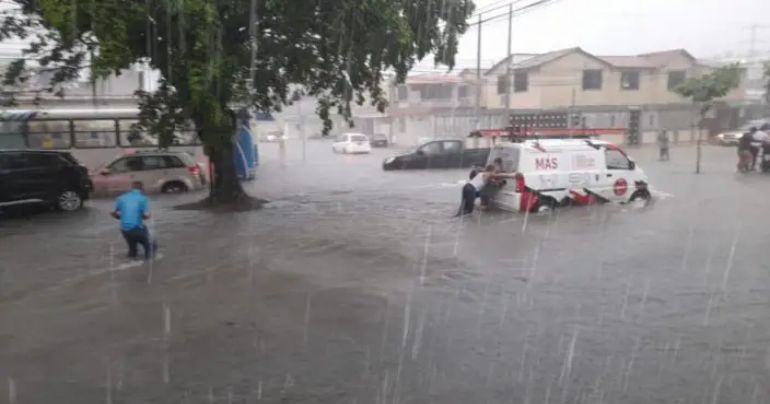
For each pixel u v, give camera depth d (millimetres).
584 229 12523
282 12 14320
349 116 16562
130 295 8383
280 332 6727
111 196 21062
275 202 18078
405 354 6000
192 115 14602
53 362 5980
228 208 16656
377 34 13734
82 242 12547
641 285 8383
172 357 6055
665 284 8398
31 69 17031
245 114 16641
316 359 5910
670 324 6754
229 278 9188
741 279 8539
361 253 10797
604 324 6812
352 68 15852
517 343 6258
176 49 13406
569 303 7641
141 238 10570
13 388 5371
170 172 21719
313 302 7863
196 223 14430
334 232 12914
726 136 40156
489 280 8828
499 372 5512
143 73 23766
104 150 23281
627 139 42469
